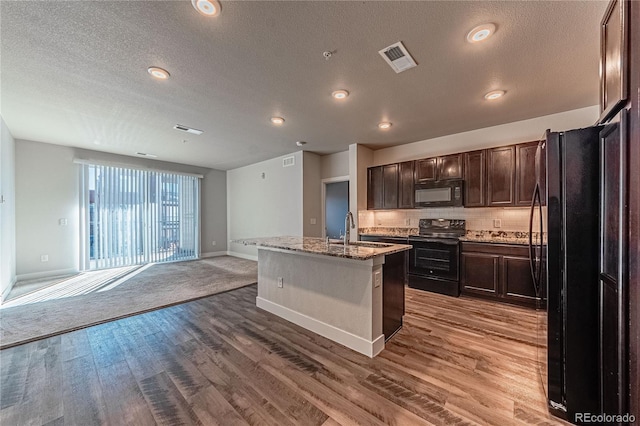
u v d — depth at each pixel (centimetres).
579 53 217
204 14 175
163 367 215
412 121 381
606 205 141
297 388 189
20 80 262
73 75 253
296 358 229
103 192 578
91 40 202
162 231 667
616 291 126
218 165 723
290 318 306
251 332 279
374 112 347
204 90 285
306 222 581
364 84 271
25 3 163
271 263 333
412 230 490
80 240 547
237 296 397
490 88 280
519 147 363
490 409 169
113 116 361
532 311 329
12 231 447
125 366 217
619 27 125
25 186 483
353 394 183
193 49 214
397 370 210
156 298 385
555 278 165
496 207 388
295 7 169
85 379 200
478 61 231
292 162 595
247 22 183
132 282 473
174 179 691
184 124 395
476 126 402
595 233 151
